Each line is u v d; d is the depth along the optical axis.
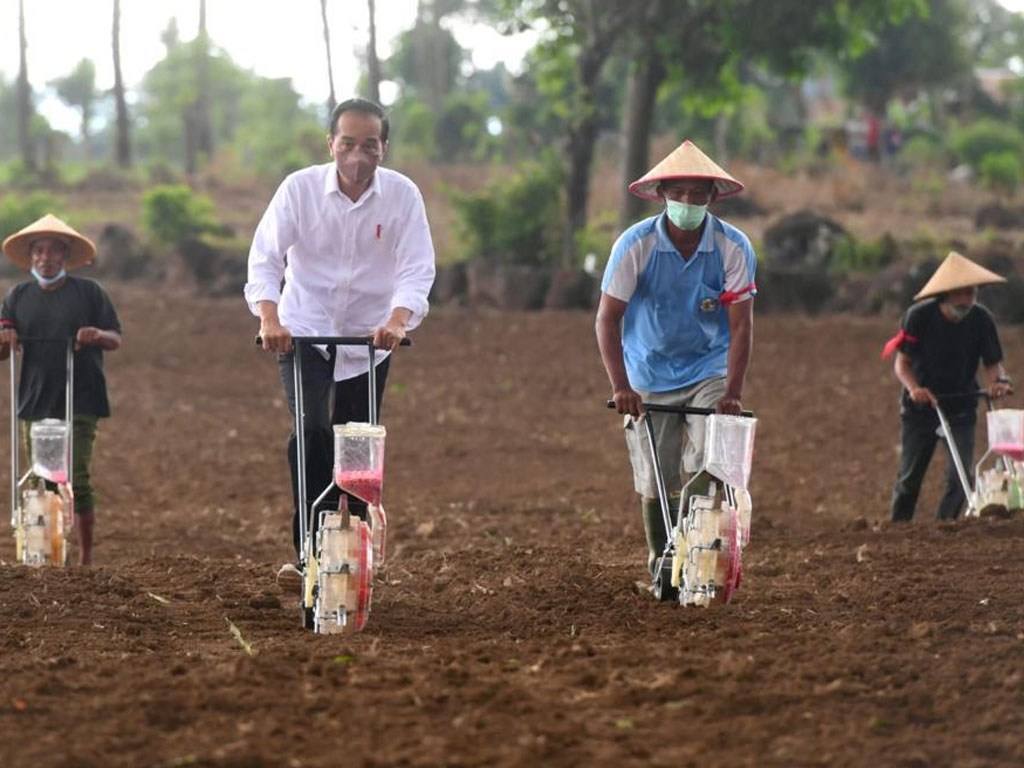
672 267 15.13
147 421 36.69
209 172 86.75
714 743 10.09
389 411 37.75
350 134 14.27
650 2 48.09
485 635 14.16
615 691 11.18
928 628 13.24
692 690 11.17
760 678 11.59
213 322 46.41
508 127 82.12
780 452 33.19
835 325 43.66
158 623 14.68
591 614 14.98
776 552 19.73
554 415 37.38
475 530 25.42
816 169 78.69
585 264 49.97
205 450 33.94
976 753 10.01
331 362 15.02
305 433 14.76
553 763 9.61
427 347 43.66
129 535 25.17
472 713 10.64
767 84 109.81
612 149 82.25
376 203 14.65
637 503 28.11
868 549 19.17
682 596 14.88
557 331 44.69
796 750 9.94
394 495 29.41
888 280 44.72
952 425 22.19
